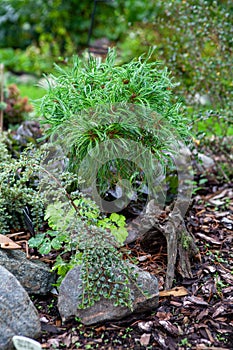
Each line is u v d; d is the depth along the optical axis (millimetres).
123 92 2135
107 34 6109
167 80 2281
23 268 2076
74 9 6555
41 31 6883
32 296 2072
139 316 1941
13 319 1787
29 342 1689
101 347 1793
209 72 3418
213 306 2004
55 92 2252
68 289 1950
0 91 4293
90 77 2209
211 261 2297
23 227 2541
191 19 3453
